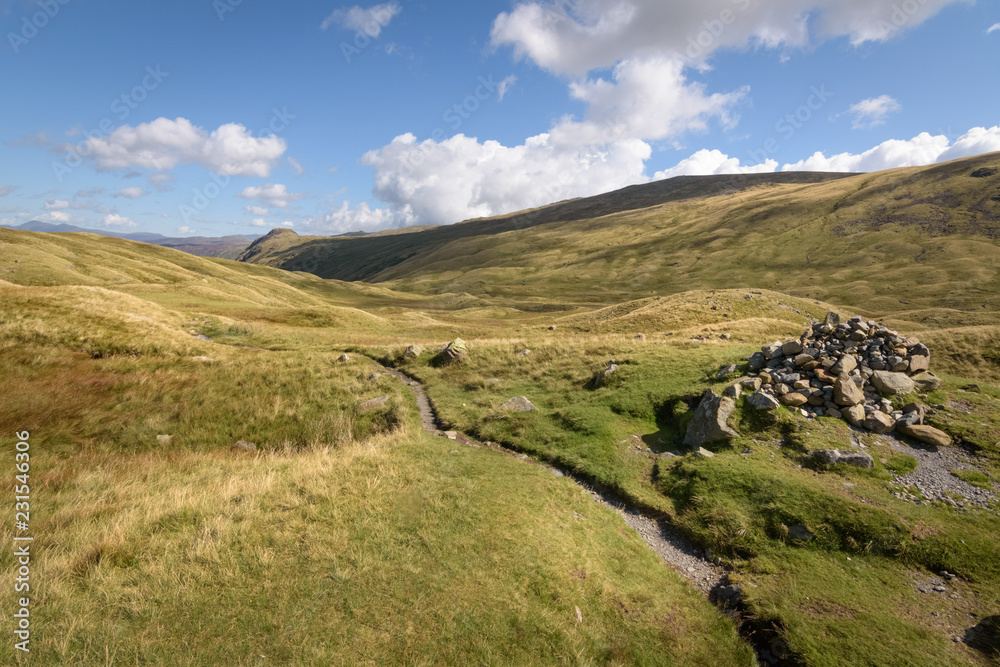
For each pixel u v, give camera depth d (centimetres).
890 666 744
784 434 1461
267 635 629
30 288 2850
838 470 1268
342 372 2544
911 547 1002
